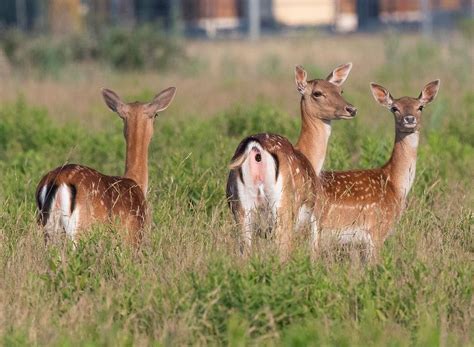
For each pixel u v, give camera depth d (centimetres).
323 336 1584
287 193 2016
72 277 1803
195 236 2019
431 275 1803
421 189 2503
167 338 1584
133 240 1988
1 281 1848
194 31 12875
